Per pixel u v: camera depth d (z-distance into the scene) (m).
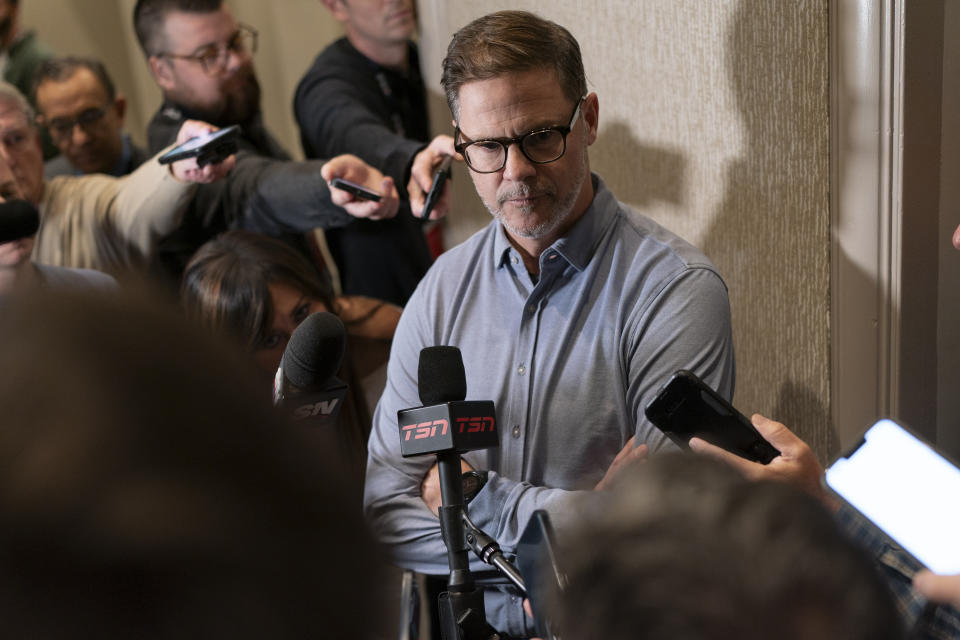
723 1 1.70
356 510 0.35
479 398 1.50
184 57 2.78
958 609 1.00
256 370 0.36
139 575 0.29
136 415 0.30
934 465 1.03
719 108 1.76
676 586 0.38
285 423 0.34
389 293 2.75
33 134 2.54
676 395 1.12
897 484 1.04
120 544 0.29
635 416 1.41
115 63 4.04
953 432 1.67
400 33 2.71
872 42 1.49
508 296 1.49
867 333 1.61
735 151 1.75
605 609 0.40
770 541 0.39
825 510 0.42
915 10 1.46
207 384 0.32
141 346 0.32
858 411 1.65
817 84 1.58
